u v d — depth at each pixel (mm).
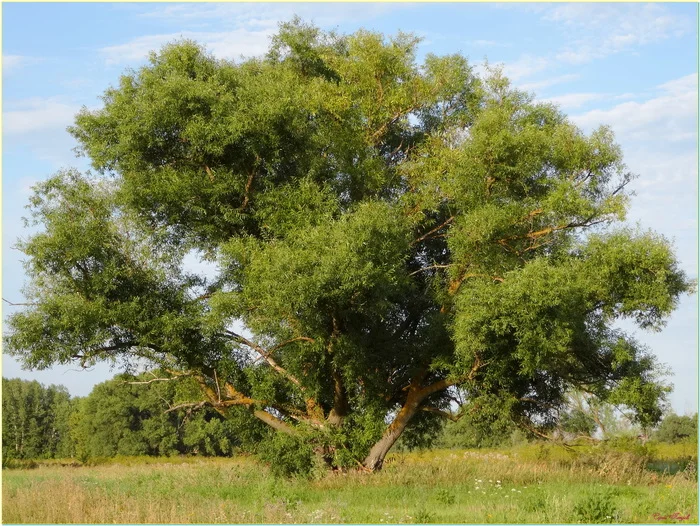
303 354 23438
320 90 26328
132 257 23016
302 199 23281
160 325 22266
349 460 23594
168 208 24031
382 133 27797
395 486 20172
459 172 24156
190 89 22625
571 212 23719
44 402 88812
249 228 24766
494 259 23781
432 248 28281
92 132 24453
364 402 24891
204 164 24188
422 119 29125
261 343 24062
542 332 21203
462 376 24062
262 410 25266
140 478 25312
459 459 27297
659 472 24188
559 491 17969
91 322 21516
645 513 14586
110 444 68812
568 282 21516
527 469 22672
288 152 24641
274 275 20266
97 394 71188
